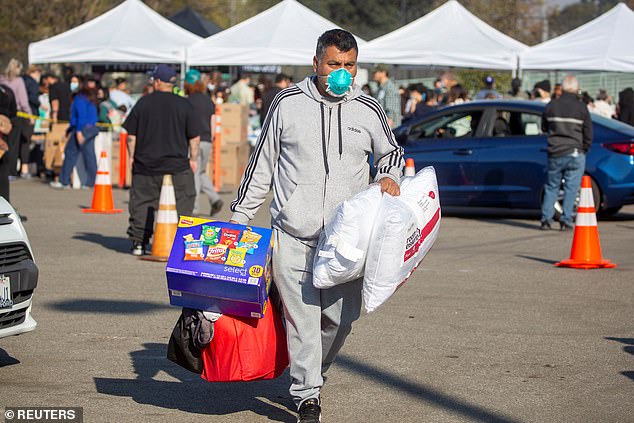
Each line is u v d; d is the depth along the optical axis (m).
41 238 15.49
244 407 7.09
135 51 27.45
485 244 15.45
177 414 6.89
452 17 28.33
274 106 6.46
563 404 7.19
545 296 11.23
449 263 13.54
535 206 18.25
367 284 6.23
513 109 18.70
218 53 27.05
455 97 26.27
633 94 26.70
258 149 6.51
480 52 27.33
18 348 8.64
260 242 6.32
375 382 7.73
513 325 9.75
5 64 53.78
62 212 19.14
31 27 51.16
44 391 7.38
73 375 7.82
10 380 7.66
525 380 7.82
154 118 13.27
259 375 6.50
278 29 27.44
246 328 6.44
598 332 9.50
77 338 9.02
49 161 25.48
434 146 19.06
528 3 69.00
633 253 14.66
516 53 27.23
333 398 7.31
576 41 27.38
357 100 6.42
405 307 10.57
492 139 18.64
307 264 6.39
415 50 27.44
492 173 18.52
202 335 6.40
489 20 67.56
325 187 6.35
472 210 20.89
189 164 13.52
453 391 7.50
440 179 19.02
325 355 6.75
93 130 24.56
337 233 6.14
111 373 7.91
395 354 8.59
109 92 29.25
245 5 77.00
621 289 11.70
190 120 13.42
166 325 9.57
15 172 22.22
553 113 16.78
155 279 12.00
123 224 17.41
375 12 79.06
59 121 26.36
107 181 19.31
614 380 7.84
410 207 6.39
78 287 11.42
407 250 6.29
